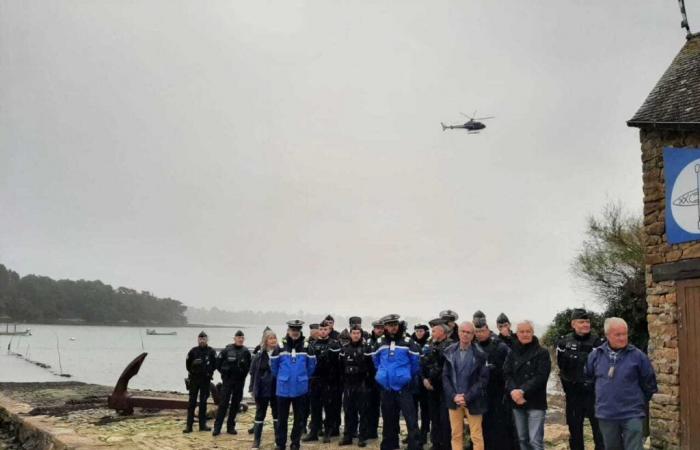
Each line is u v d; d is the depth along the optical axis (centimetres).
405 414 927
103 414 1594
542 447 771
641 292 1697
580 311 867
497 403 868
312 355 1040
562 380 870
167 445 1105
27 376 4097
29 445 1370
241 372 1241
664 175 1048
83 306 18875
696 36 1268
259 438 1065
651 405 1020
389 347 948
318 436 1152
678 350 992
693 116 1004
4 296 16388
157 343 10925
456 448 848
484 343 877
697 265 966
